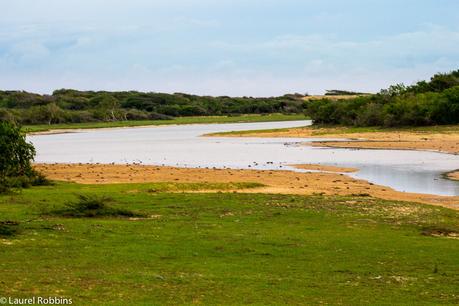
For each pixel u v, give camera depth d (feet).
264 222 92.79
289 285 56.49
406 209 106.22
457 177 165.99
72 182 151.02
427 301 52.31
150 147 317.63
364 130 370.32
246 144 320.70
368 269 63.77
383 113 380.99
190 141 361.71
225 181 151.94
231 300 50.85
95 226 84.84
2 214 93.30
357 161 215.72
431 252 72.54
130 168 194.29
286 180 157.28
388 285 57.52
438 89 460.55
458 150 249.14
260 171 181.68
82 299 49.37
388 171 182.91
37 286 52.70
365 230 87.40
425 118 354.95
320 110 445.37
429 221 95.40
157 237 78.28
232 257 68.08
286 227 88.74
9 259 63.67
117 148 315.99
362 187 143.84
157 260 65.57
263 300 51.16
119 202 110.32
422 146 270.05
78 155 270.67
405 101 378.12
